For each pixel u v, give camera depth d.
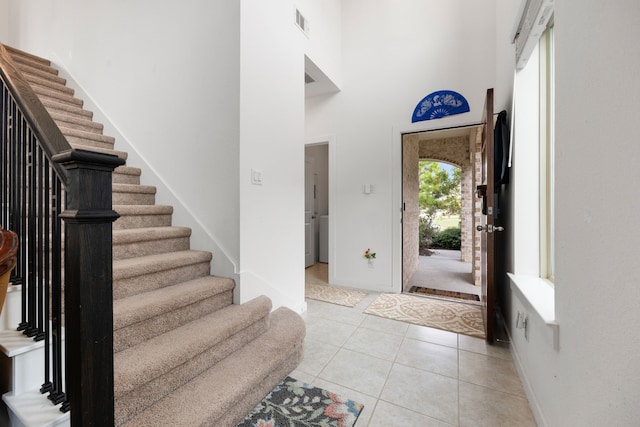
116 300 1.58
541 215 1.94
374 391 1.67
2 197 1.44
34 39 3.72
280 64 2.49
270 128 2.37
